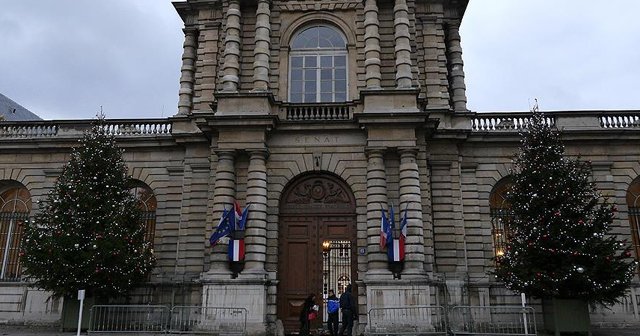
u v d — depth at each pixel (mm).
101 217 22859
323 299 23297
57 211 23016
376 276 21812
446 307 21141
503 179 27672
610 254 20609
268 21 26312
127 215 23828
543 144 22781
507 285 21844
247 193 23344
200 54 28453
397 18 25859
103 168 24141
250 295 21938
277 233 23469
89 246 22203
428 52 27953
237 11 26547
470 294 25047
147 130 29312
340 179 24109
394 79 25656
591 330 22391
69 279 21812
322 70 26547
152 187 28422
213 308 21188
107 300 23766
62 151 29641
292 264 23594
